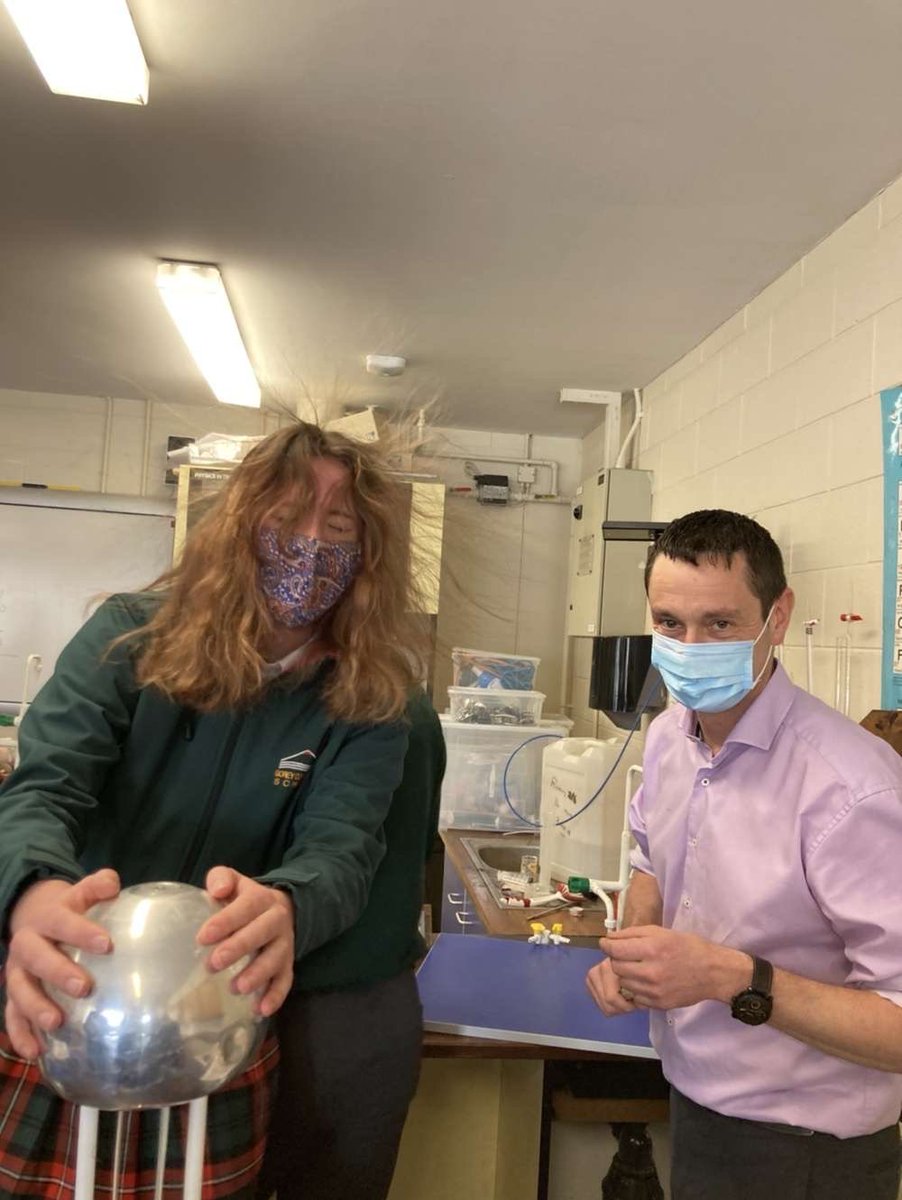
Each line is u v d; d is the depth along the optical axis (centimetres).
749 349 267
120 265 265
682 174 200
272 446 95
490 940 182
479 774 302
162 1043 58
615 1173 150
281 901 70
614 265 248
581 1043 134
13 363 376
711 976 102
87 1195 64
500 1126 159
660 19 151
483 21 154
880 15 147
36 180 218
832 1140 112
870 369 203
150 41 164
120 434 427
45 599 411
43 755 83
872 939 102
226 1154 81
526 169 202
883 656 191
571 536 435
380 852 90
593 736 397
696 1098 119
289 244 246
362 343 319
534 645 449
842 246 217
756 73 164
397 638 99
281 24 158
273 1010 67
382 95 178
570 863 230
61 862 71
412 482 112
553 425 427
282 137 195
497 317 290
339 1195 97
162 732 92
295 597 92
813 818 109
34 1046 61
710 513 121
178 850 92
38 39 158
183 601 93
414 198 218
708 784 122
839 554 212
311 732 94
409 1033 100
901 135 180
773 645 120
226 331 304
